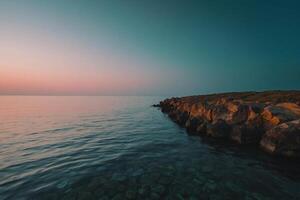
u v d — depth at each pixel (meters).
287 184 12.30
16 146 22.66
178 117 46.38
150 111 81.69
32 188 11.73
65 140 26.11
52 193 11.11
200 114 36.88
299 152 17.03
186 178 13.27
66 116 60.34
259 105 27.31
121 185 12.20
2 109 91.44
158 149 21.30
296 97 40.53
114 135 29.95
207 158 17.92
